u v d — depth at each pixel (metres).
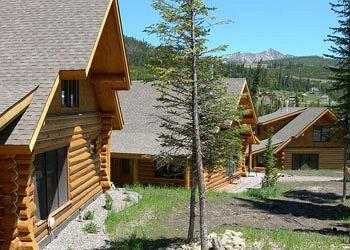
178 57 10.59
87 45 11.02
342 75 20.33
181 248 11.59
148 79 11.20
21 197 10.16
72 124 13.86
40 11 13.02
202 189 11.17
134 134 25.02
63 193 13.27
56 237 12.13
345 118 21.70
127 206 16.02
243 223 15.49
